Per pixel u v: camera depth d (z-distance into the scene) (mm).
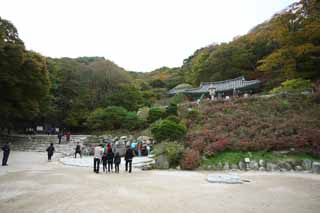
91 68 42688
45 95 31578
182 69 75938
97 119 31562
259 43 50531
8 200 7863
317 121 20875
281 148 18047
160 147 19438
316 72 32906
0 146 26031
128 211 6828
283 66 36688
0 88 26953
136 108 38719
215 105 29219
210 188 10203
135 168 16062
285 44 34062
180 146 18641
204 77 53469
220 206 7492
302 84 29375
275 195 9039
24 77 28000
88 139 28000
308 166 16391
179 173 14617
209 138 19891
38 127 38562
